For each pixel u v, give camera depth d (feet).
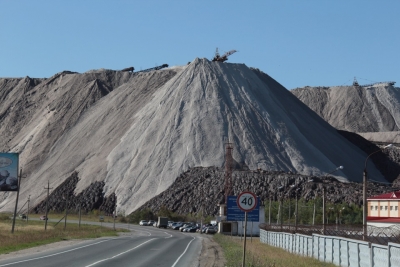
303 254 168.66
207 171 564.71
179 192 545.03
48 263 123.03
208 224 437.58
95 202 594.24
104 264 122.31
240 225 369.50
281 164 614.34
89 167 655.76
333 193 486.79
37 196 636.89
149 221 489.67
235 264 122.31
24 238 215.31
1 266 115.34
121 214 552.41
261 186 514.27
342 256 124.47
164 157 618.03
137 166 620.08
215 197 513.86
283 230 229.25
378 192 491.31
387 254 92.84
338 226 201.16
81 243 212.02
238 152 622.54
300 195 490.90
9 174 280.51
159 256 153.28
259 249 193.16
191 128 653.71
